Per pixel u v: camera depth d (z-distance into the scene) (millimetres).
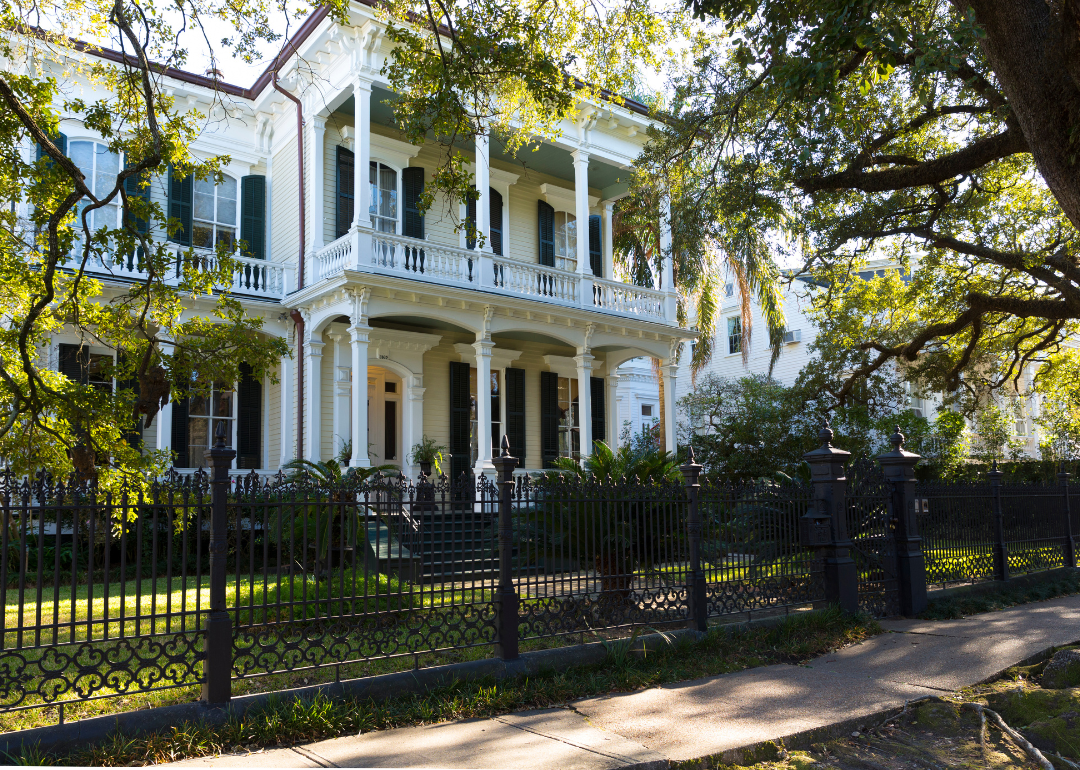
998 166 13094
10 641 6848
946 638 7797
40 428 6762
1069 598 10656
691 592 7367
